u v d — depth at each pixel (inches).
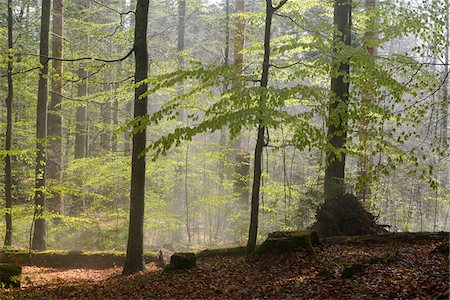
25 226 655.1
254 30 860.0
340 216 475.8
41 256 515.8
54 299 348.8
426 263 321.4
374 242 435.2
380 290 272.5
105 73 789.2
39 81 572.7
